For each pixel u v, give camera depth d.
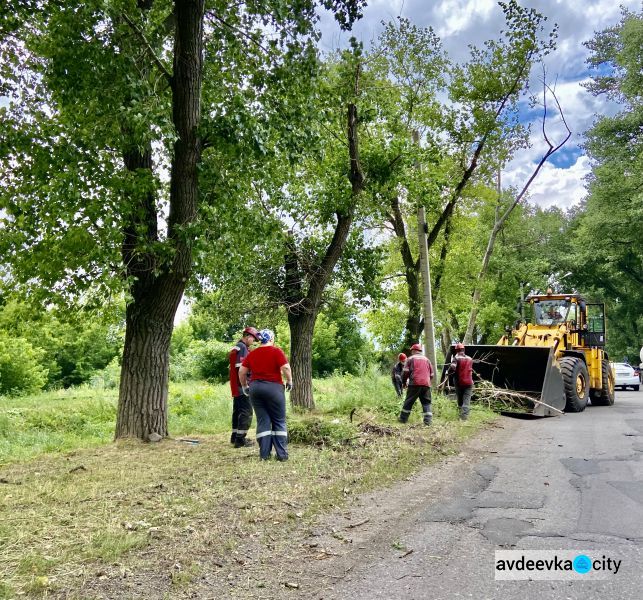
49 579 3.53
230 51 10.35
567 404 13.83
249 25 9.94
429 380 10.74
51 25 8.10
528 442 8.95
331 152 13.79
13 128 8.82
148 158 9.30
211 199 9.15
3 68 9.66
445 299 22.70
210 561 3.91
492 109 16.78
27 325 9.89
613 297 45.34
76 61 7.91
